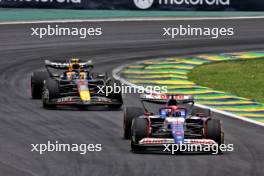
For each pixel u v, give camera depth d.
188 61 99.62
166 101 54.31
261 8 137.38
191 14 132.12
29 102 69.69
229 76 89.62
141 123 49.81
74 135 55.19
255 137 55.38
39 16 123.81
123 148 50.91
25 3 123.00
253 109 67.19
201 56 104.25
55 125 59.03
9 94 73.88
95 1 127.00
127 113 53.84
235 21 131.88
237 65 98.25
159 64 96.25
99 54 103.12
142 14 129.88
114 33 118.12
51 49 105.00
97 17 127.25
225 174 43.66
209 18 132.38
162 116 52.38
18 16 122.75
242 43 116.00
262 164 46.31
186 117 52.75
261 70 94.88
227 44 114.81
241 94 78.38
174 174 43.62
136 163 46.38
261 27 128.62
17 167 45.31
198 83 84.31
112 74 87.94
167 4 131.00
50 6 124.25
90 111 65.62
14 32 114.75
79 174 43.59
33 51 103.00
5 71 88.44
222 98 72.62
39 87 71.00
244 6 135.88
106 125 59.31
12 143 52.28
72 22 123.56
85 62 71.88
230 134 56.22
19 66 92.19
